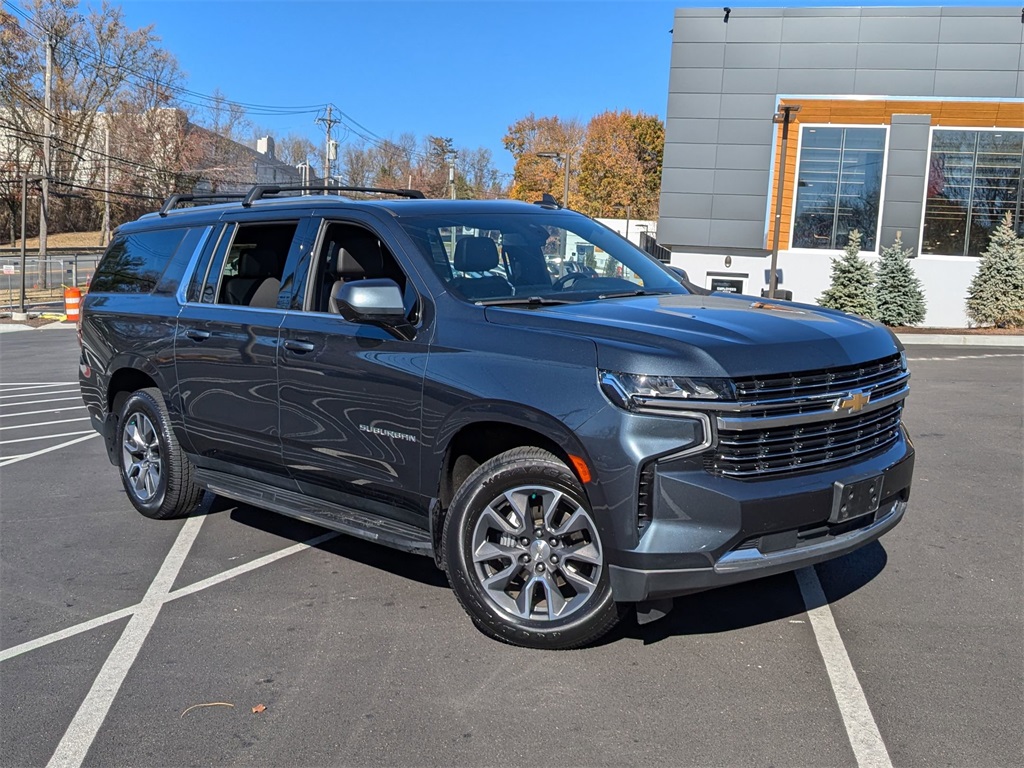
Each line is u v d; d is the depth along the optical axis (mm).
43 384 14602
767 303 4496
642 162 66188
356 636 4137
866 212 23734
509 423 3807
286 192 6188
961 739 3135
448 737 3238
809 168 23969
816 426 3613
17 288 43156
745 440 3428
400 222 4559
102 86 59688
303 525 6004
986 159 22938
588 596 3707
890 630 4062
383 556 5305
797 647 3902
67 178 61000
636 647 3934
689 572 3414
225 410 5250
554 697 3504
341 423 4508
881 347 3955
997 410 9750
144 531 5922
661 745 3143
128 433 6238
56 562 5328
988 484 6586
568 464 3697
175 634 4230
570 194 62531
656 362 3432
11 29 55375
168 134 59719
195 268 5648
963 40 22578
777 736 3182
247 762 3119
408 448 4191
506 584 3949
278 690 3641
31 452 8820
